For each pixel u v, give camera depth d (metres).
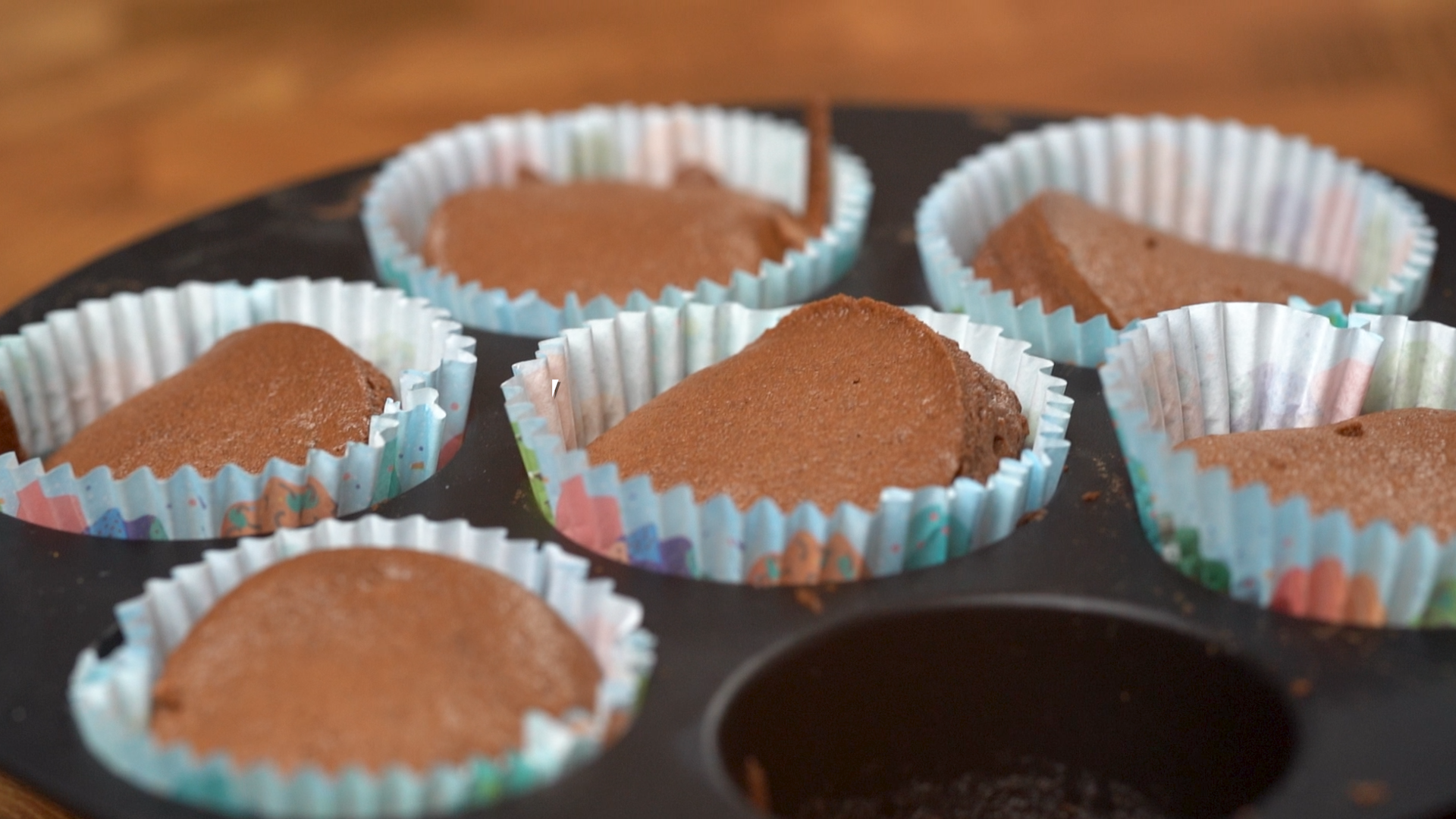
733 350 0.49
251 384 0.47
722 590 0.43
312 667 0.40
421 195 0.58
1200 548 0.43
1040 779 0.43
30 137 0.87
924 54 0.95
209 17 1.04
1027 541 0.44
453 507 0.46
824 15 1.03
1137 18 1.00
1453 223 0.55
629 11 1.04
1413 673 0.41
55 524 0.45
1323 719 0.40
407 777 0.38
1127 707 0.43
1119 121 0.58
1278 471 0.44
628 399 0.49
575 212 0.55
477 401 0.49
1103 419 0.48
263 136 0.86
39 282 0.71
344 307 0.51
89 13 1.04
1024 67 0.93
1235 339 0.47
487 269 0.54
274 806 0.38
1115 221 0.53
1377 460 0.44
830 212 0.57
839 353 0.46
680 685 0.41
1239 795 0.42
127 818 0.38
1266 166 0.57
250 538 0.44
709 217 0.55
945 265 0.51
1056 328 0.50
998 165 0.57
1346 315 0.49
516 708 0.40
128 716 0.40
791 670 0.42
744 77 0.91
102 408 0.51
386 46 0.98
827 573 0.43
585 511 0.44
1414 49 0.93
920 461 0.44
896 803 0.43
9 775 0.41
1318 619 0.42
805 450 0.45
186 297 0.51
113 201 0.80
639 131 0.60
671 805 0.39
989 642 0.43
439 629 0.40
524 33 1.00
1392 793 0.39
